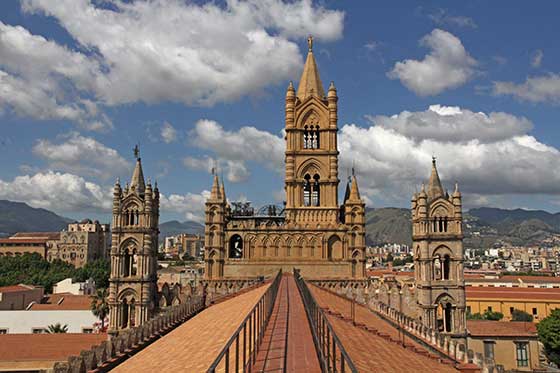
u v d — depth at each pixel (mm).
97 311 120000
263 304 27688
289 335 25547
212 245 105250
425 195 96250
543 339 111375
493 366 38906
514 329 108312
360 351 28672
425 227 95062
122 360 39594
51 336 90625
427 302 93188
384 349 34656
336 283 104062
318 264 104875
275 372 18000
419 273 96312
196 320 57344
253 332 22672
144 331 46688
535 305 152250
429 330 55281
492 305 154875
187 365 27312
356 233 107438
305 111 111875
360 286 104375
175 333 48344
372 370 24469
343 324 39188
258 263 105125
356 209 108250
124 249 92062
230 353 24938
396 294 94812
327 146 110938
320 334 21734
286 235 106125
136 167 97562
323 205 109375
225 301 77000
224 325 38594
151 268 93562
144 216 92562
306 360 20047
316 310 24797
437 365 37438
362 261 106625
